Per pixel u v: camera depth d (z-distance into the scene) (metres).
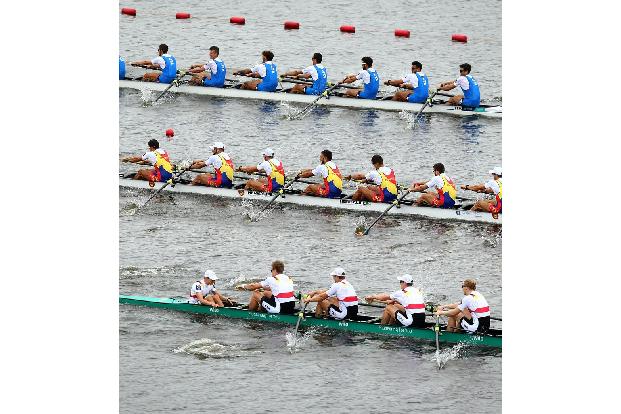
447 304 52.09
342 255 57.53
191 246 58.78
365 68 73.31
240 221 61.44
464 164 65.38
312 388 47.81
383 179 61.41
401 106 72.88
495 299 52.91
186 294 54.19
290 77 74.88
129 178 65.38
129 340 51.06
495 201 59.78
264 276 55.75
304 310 51.75
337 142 69.00
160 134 70.31
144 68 80.38
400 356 49.75
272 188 63.22
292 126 71.38
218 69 75.50
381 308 53.25
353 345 50.66
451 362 49.16
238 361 49.69
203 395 47.66
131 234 60.03
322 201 62.66
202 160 65.50
